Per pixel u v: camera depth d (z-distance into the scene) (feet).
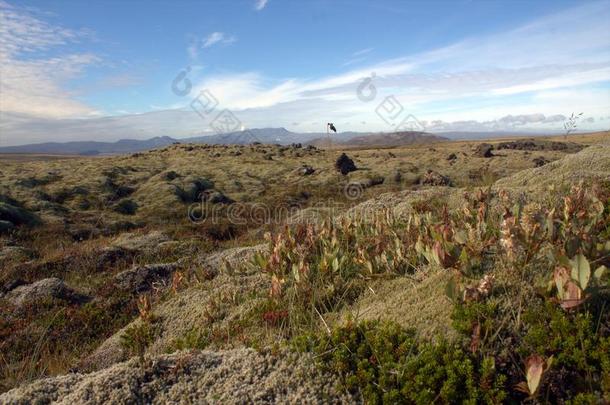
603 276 12.41
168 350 17.62
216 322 18.98
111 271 36.60
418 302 14.08
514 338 10.98
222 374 11.86
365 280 18.28
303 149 202.90
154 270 32.19
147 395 11.31
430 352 10.95
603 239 15.25
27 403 11.28
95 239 55.52
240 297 20.70
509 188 28.99
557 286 11.20
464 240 14.43
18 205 74.23
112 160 160.04
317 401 10.53
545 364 9.88
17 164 134.31
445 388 9.96
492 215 19.26
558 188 25.22
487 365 10.01
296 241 22.00
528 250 12.56
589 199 18.01
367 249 19.70
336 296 17.74
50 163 142.00
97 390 11.31
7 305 27.71
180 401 10.94
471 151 170.09
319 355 11.98
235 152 183.52
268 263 20.33
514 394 9.90
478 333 10.71
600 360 9.81
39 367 19.80
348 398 10.71
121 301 27.96
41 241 54.24
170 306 22.30
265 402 10.62
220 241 51.19
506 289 12.56
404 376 10.71
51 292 28.86
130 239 48.83
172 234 53.98
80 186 92.27
